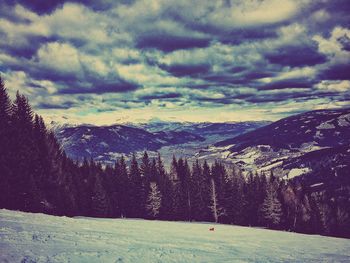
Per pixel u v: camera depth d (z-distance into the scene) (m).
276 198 83.69
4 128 55.59
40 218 35.53
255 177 97.19
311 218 87.38
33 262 17.81
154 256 23.25
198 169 93.94
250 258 25.81
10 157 54.66
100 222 41.97
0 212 35.81
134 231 36.47
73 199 66.75
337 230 92.62
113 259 20.88
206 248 29.16
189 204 90.38
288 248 33.62
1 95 57.22
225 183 90.50
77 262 19.05
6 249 19.86
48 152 64.50
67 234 27.62
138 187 89.69
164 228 45.31
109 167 93.56
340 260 28.03
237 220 86.81
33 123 64.81
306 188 99.19
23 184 55.47
